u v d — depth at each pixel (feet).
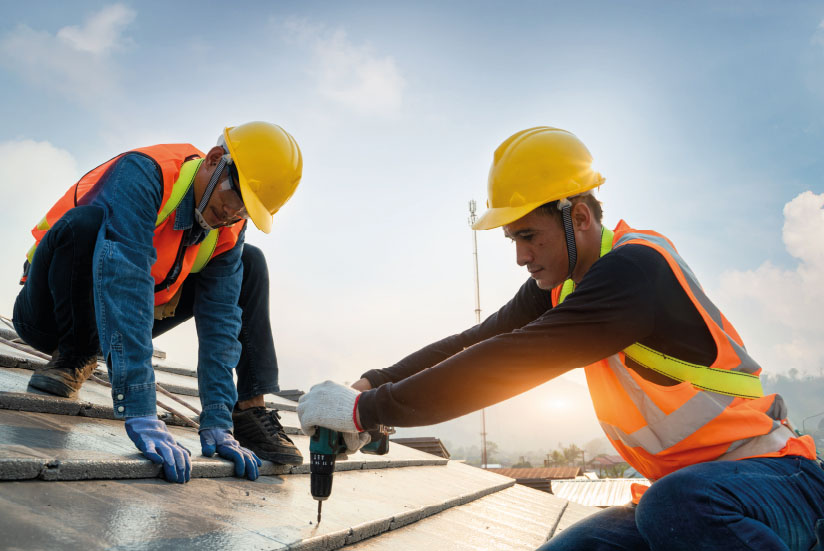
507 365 5.18
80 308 8.76
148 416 7.72
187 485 7.65
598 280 5.26
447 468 19.94
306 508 8.41
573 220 6.02
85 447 7.02
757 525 4.65
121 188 8.31
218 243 9.80
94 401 9.45
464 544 10.28
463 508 13.97
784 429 5.50
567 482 67.15
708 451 5.42
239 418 10.57
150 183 8.36
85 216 8.27
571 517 19.36
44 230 9.23
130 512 5.94
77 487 6.09
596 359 5.27
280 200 9.02
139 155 8.55
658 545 5.04
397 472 15.14
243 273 10.85
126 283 7.82
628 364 5.65
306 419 6.22
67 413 8.58
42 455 6.08
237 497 7.90
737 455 5.35
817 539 4.91
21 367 10.12
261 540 6.30
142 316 7.91
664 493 5.03
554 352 5.14
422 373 5.53
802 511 4.98
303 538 6.80
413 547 9.07
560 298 6.63
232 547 5.83
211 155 8.84
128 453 7.39
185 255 9.37
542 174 5.99
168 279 9.33
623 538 6.18
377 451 7.37
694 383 5.39
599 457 241.55
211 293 9.91
